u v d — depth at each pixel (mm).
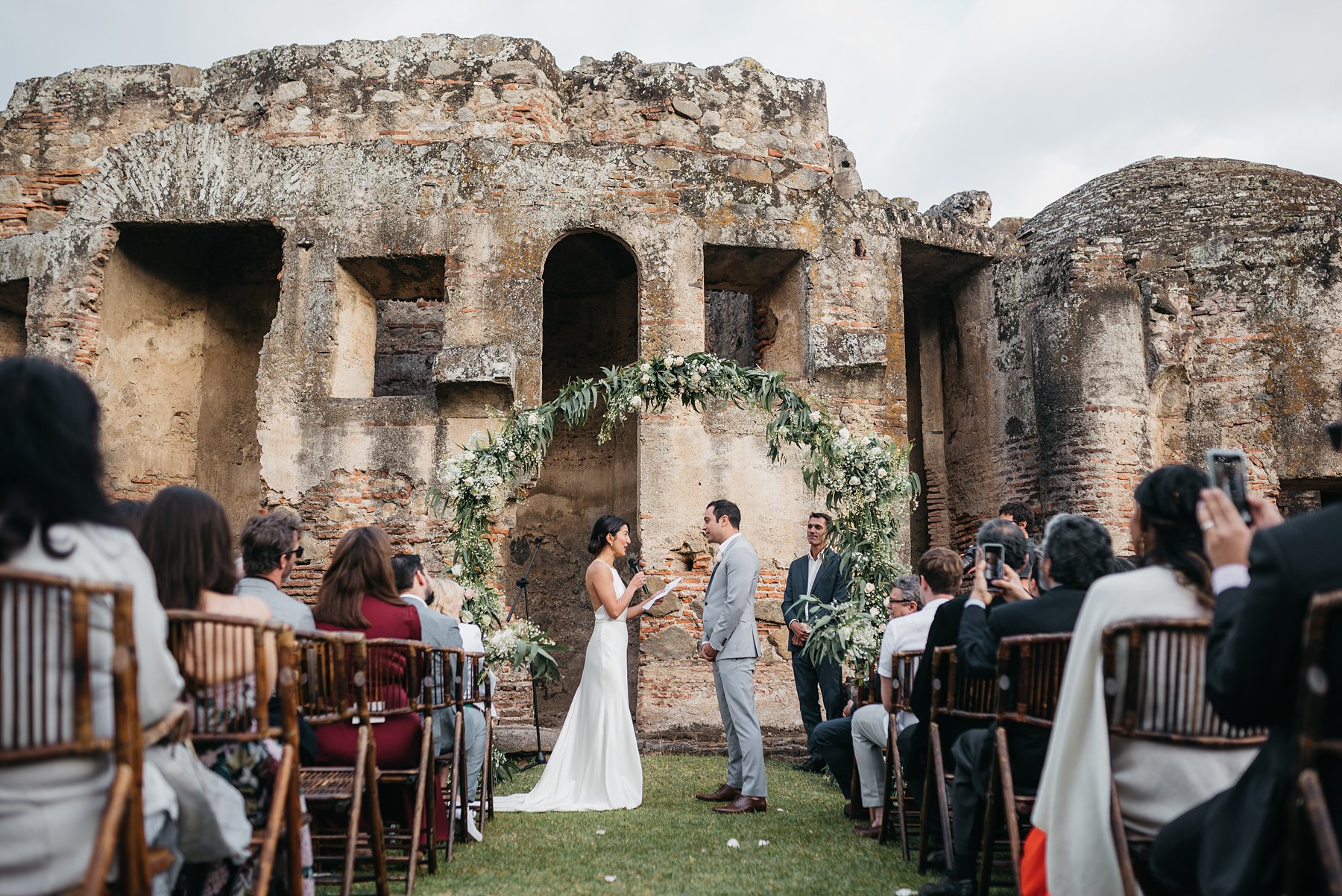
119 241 11523
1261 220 13359
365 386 11672
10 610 2037
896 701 5363
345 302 11258
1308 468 12125
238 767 3338
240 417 12891
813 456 7848
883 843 5445
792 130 12281
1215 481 2652
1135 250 13094
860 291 11672
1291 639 2086
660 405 7934
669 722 10195
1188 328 12430
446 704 5129
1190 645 2904
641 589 10508
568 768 6980
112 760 2209
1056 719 3059
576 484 13211
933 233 12531
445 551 10414
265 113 11992
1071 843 2926
